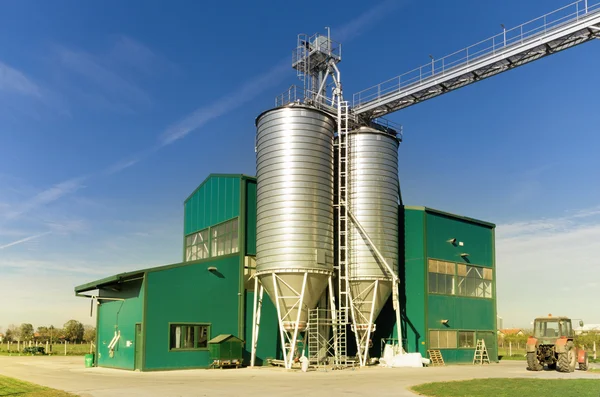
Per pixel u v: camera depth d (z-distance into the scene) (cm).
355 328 3894
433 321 4381
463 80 3931
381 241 3984
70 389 2473
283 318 3644
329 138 3912
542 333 3634
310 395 2197
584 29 3266
